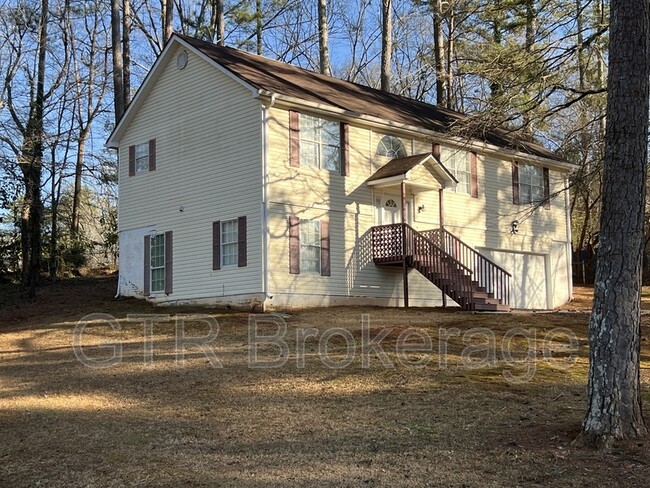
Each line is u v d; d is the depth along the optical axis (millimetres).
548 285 27359
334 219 20969
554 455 7457
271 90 19516
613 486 6641
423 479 7113
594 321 7863
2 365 14367
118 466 8047
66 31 32125
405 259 20969
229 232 20250
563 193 28516
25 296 24953
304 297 19891
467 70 25172
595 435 7625
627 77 7996
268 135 19562
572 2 17141
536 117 15398
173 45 22125
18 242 29031
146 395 11477
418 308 20297
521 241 26344
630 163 7859
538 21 18266
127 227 23438
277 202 19562
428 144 23922
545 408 9695
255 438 8914
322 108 20578
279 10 36906
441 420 9281
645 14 8109
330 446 8406
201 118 21375
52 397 11570
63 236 31969
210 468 7824
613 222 7848
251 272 19422
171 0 30859
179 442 8891
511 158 25797
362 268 21531
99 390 11938
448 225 23953
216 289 20328
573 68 15234
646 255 34500
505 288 22828
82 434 9414
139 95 22922
